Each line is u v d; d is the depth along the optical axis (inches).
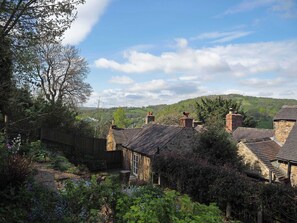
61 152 824.9
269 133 920.9
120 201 195.5
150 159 758.5
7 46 284.7
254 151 698.8
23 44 297.1
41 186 268.5
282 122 821.2
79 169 571.2
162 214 160.1
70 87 1304.1
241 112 1498.5
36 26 298.8
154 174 701.9
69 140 922.1
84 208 207.2
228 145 673.0
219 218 169.5
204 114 1526.8
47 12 296.5
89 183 241.1
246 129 1018.7
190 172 559.5
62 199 219.1
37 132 821.9
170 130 848.9
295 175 627.5
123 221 185.8
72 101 1302.9
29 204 228.7
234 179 467.8
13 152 317.1
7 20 277.3
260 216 415.2
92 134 1167.0
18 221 203.3
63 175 463.8
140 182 558.9
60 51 1218.0
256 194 424.8
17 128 552.7
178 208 175.9
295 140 681.0
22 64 299.1
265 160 677.3
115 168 1023.0
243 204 442.6
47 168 504.1
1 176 245.1
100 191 214.8
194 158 611.2
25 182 256.8
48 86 1201.4
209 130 707.4
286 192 398.3
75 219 199.3
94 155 985.5
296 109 810.8
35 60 314.5
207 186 513.3
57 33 312.5
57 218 203.5
